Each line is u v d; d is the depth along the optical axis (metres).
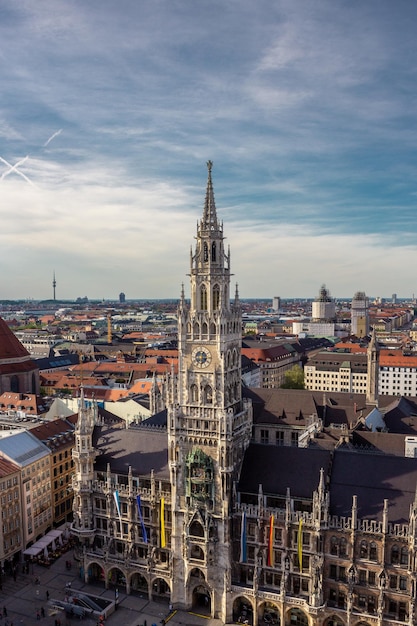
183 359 96.00
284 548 91.38
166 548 100.69
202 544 94.81
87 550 107.12
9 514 113.56
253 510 93.44
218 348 93.00
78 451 106.75
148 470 105.19
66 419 148.25
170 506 100.12
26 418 159.62
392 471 91.31
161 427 124.00
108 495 105.19
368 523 86.44
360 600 87.88
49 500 127.94
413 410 167.88
